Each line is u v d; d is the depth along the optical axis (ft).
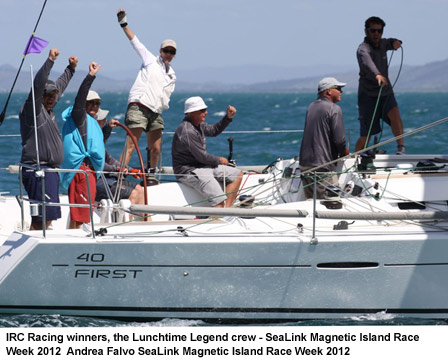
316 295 61.31
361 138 95.14
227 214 60.54
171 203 83.66
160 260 60.64
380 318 61.87
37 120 68.18
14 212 83.51
